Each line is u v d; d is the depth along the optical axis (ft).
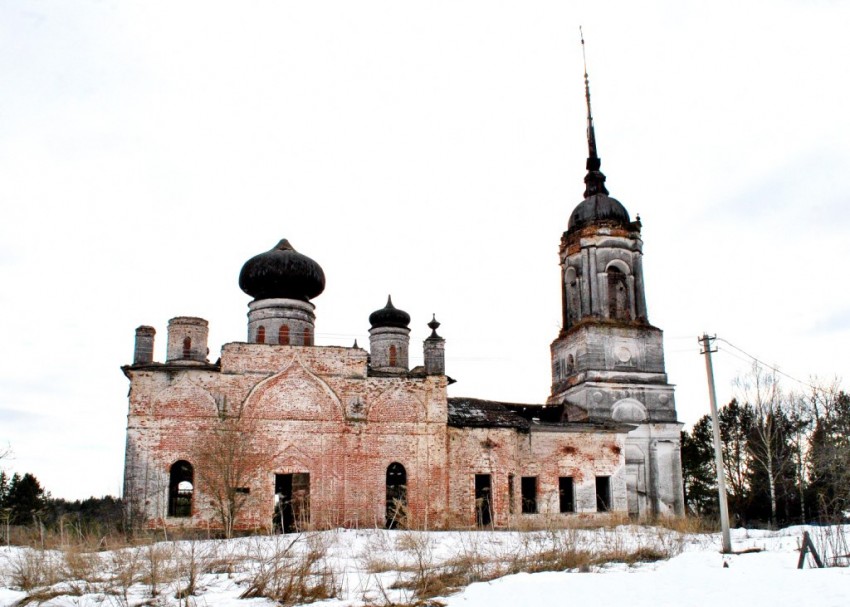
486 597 54.24
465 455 122.21
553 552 71.97
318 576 62.75
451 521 119.14
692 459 205.05
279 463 113.19
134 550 77.00
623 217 163.43
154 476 108.27
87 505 152.66
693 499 201.26
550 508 127.75
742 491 181.37
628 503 145.79
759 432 165.99
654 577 60.80
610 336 153.48
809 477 171.01
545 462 130.41
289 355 116.98
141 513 106.42
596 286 157.07
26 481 191.83
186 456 110.01
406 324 147.54
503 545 83.51
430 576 62.44
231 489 104.68
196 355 118.52
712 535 105.19
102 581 62.75
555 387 163.94
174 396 111.45
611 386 150.51
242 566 69.31
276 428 114.11
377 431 117.91
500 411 134.00
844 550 74.84
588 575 62.54
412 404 120.16
